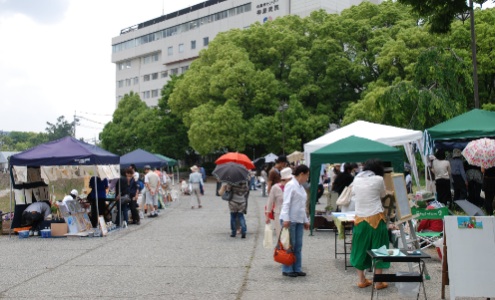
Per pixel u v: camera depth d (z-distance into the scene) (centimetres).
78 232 1317
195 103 4766
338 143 1139
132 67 9862
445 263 621
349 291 681
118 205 1508
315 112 4353
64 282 759
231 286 720
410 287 607
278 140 4219
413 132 1351
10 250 1091
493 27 2662
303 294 667
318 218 1321
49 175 1453
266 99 4266
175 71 8906
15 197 1373
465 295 566
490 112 1316
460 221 574
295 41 4428
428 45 3362
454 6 865
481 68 2681
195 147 4406
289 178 902
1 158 6253
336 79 4278
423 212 882
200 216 1788
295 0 6988
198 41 8400
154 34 9288
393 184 718
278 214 902
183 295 671
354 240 690
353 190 702
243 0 7681
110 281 763
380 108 2195
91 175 1428
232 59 4419
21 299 657
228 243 1145
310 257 941
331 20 4400
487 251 566
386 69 3572
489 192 1177
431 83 2245
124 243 1174
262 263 900
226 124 4184
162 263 909
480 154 1113
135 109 6781
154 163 2456
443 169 1328
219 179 1231
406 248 709
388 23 4306
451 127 1273
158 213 1905
